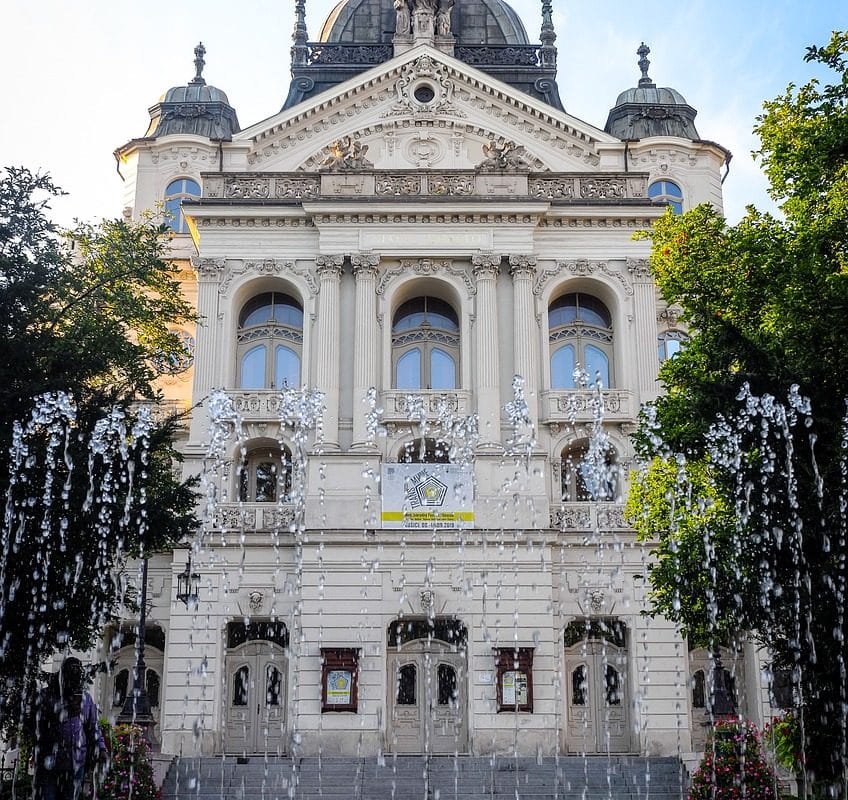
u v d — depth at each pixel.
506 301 42.31
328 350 41.25
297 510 39.47
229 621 39.00
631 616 39.00
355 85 47.28
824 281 25.52
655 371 41.94
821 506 24.19
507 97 47.22
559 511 40.09
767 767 26.50
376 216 42.59
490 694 37.44
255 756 37.06
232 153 47.97
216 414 39.28
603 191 43.81
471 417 40.84
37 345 25.70
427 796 31.42
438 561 38.66
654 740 37.78
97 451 25.98
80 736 18.33
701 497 30.70
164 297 36.12
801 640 24.53
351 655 37.56
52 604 25.34
